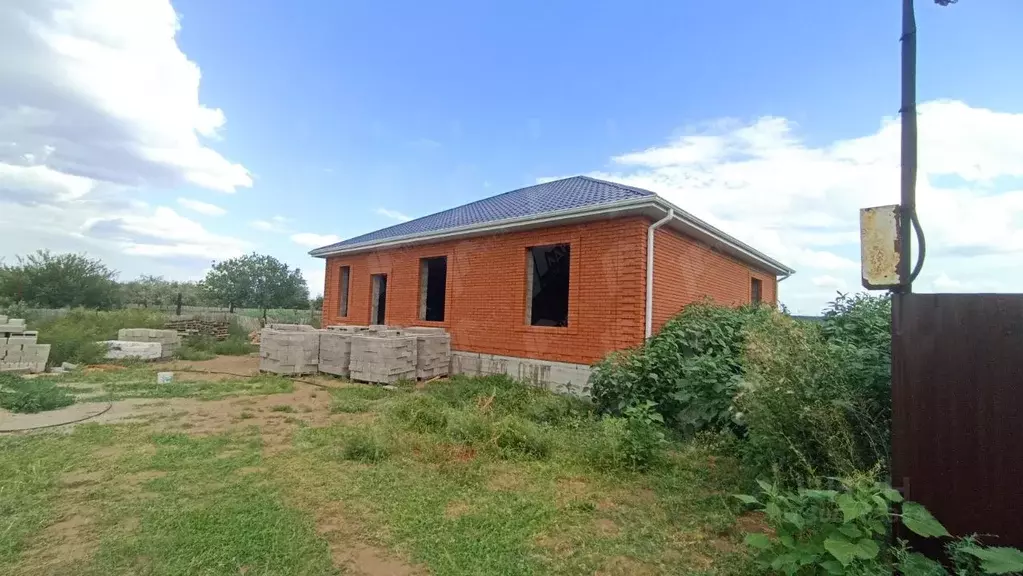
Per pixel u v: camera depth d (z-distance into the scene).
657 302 8.41
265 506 3.53
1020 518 2.27
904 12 2.63
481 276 10.38
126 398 7.69
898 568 2.30
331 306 15.26
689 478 4.38
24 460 4.41
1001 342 2.33
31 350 9.84
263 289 36.66
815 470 3.60
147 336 13.12
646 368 6.59
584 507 3.71
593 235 8.48
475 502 3.76
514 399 7.62
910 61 2.61
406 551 2.96
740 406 4.27
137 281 32.50
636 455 4.64
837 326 5.39
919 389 2.48
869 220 2.65
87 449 4.81
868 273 2.63
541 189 13.59
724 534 3.32
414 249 12.14
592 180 12.62
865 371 3.76
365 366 9.70
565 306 10.64
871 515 2.48
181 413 6.70
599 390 6.87
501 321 9.90
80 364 10.78
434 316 13.02
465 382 9.16
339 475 4.29
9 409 6.52
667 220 8.00
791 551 2.47
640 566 2.86
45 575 2.56
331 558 2.85
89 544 2.91
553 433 5.74
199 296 33.12
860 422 3.58
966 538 2.23
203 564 2.71
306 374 10.66
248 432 5.74
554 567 2.80
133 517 3.31
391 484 4.09
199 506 3.51
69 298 20.23
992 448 2.33
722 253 11.16
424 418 6.16
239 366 12.23
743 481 4.14
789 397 3.79
